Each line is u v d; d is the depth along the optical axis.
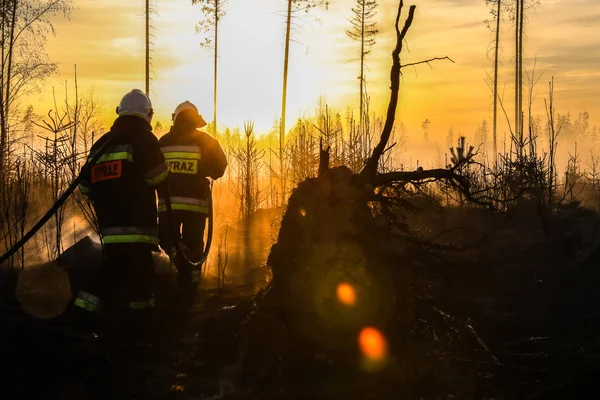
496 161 11.26
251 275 7.62
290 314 4.45
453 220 9.58
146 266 5.53
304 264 4.50
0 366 4.30
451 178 5.12
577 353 4.85
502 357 4.75
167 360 4.71
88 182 5.62
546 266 7.50
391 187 5.03
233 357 4.60
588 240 8.36
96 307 5.35
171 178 6.81
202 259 6.57
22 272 7.01
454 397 4.12
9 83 16.03
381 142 4.96
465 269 4.90
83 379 4.30
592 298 6.45
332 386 4.14
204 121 7.05
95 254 7.47
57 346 4.61
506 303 6.16
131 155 5.53
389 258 4.57
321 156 4.94
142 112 5.72
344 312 4.37
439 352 4.59
